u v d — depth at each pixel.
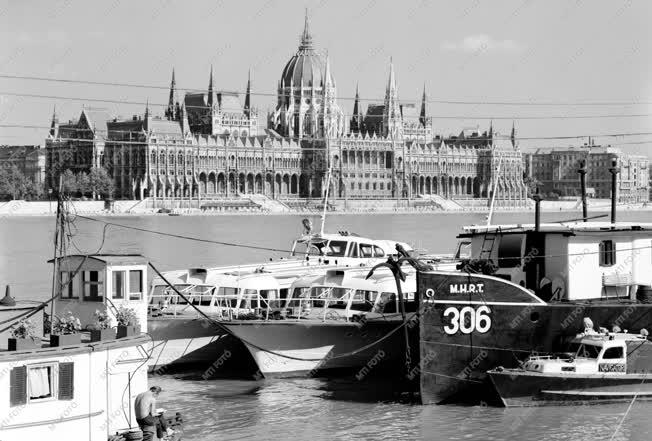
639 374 78.38
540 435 70.94
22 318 65.31
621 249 87.12
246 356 96.94
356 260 113.38
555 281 86.31
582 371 77.81
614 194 100.31
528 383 77.12
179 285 102.12
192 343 94.50
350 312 93.75
